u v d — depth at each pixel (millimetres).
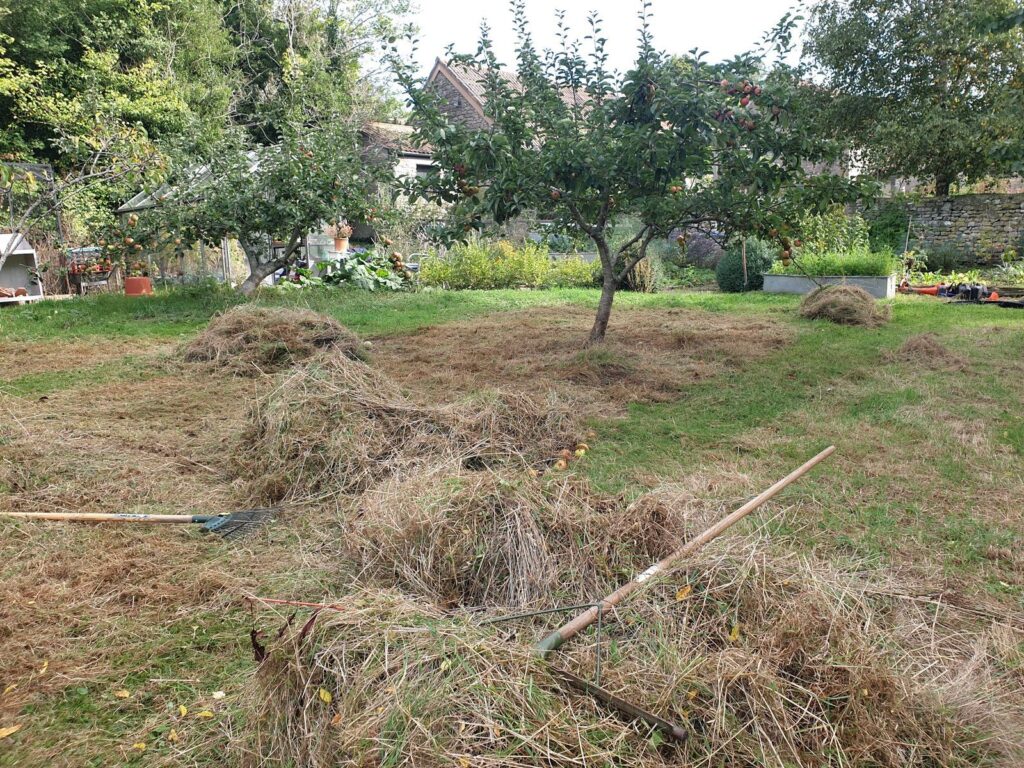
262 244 13734
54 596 3100
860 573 3225
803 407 6012
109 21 23203
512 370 7590
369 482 4215
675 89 6410
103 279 16547
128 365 7973
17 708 2424
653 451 4988
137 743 2271
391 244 18234
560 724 1905
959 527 3691
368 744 1812
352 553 3271
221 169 12844
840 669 2209
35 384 7117
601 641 2385
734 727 2037
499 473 3512
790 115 7117
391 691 1903
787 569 2693
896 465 4594
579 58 7727
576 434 5160
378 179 8195
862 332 9688
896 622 2814
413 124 7516
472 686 1924
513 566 2881
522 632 2557
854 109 19703
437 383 7078
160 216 12711
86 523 3797
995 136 17703
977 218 18891
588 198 7762
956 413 5727
